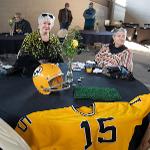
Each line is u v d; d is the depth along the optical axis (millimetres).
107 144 1472
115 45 2762
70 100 1663
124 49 2754
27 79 1995
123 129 1472
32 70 2115
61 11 7094
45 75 1722
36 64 2154
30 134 1391
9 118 1427
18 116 1436
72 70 2264
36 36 2555
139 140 1604
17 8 7762
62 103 1610
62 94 1750
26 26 5477
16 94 1711
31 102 1601
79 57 5793
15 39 4539
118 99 1723
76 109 1515
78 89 1826
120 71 2225
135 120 1493
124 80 2148
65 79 1955
